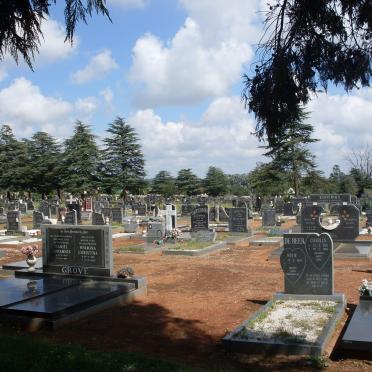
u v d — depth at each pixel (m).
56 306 9.94
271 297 11.45
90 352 7.38
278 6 6.21
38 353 7.01
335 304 10.08
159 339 8.72
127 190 76.88
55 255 13.17
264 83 6.34
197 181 91.81
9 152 74.19
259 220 38.84
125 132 76.75
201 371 6.68
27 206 54.78
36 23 6.43
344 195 37.31
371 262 16.66
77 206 36.66
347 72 6.32
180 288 12.89
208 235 21.72
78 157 74.56
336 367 7.20
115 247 21.73
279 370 7.13
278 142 7.05
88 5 6.41
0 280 12.77
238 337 8.11
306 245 10.61
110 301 11.05
